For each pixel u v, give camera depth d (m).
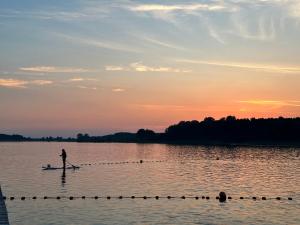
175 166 88.00
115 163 98.38
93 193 46.28
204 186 53.25
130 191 48.12
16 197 43.34
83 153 157.12
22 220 32.62
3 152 160.50
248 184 55.72
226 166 87.12
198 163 97.25
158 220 32.97
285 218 34.25
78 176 64.94
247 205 39.91
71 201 41.31
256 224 31.95
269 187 52.75
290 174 69.50
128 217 34.00
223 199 42.91
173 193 46.88
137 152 163.75
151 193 46.75
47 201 41.22
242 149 182.62
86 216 34.28
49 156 128.25
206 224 31.80
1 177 62.59
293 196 45.41
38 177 62.81
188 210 37.12
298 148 191.75
